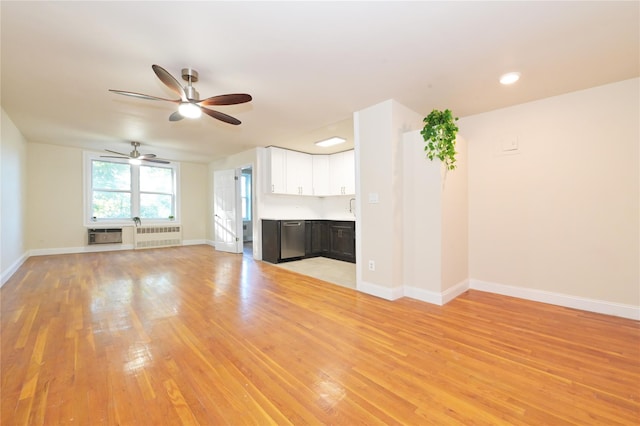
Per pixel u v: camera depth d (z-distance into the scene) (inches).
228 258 225.3
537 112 120.3
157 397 59.3
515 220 126.5
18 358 74.0
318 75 99.7
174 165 290.4
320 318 102.4
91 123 158.7
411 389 62.1
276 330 92.4
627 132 101.7
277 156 214.2
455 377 66.4
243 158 239.5
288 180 220.1
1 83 106.6
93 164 247.1
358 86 108.3
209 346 81.5
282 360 74.1
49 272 170.7
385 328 93.8
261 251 219.5
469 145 138.9
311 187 232.5
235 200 253.0
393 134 121.7
